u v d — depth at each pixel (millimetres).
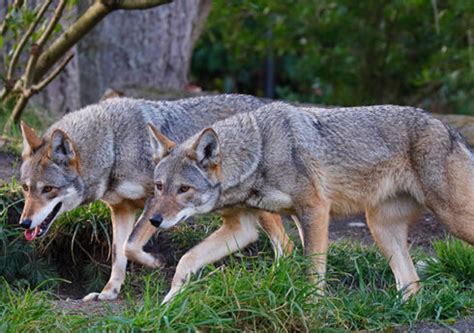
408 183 11719
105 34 21906
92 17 16172
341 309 10258
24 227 11578
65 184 11898
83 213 13547
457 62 25234
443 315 10562
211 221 14023
